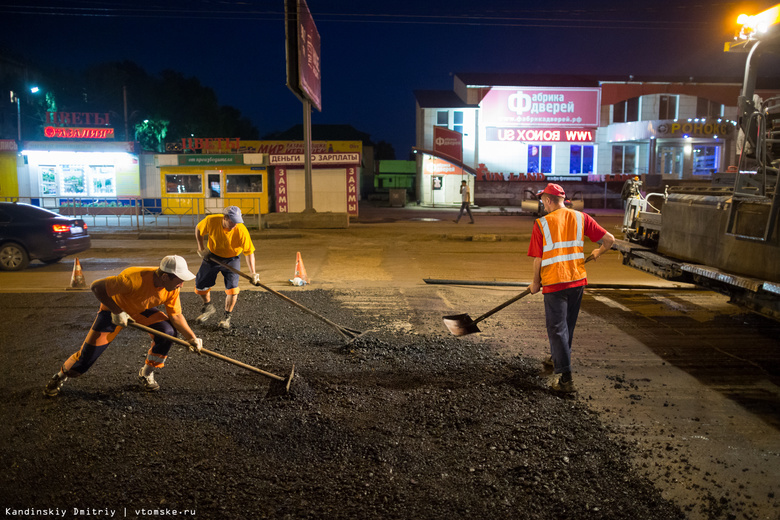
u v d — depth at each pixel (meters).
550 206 4.73
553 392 4.58
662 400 4.49
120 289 3.89
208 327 6.24
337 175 22.44
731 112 31.34
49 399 4.18
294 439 3.70
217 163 23.08
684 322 6.89
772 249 5.23
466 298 8.16
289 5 15.87
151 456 3.43
